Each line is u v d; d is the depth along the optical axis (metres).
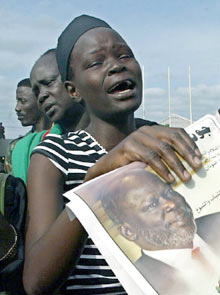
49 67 2.48
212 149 1.05
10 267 1.40
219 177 1.01
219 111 1.13
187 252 0.94
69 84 1.59
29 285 1.20
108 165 1.06
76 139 1.49
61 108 2.43
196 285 0.91
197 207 0.98
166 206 0.97
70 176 1.42
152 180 0.99
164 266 0.93
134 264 0.93
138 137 1.04
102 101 1.47
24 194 1.48
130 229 0.96
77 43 1.50
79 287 1.35
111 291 1.37
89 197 1.00
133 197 0.98
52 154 1.40
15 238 1.40
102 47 1.46
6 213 1.42
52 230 1.15
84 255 1.35
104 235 0.96
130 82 1.45
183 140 1.01
